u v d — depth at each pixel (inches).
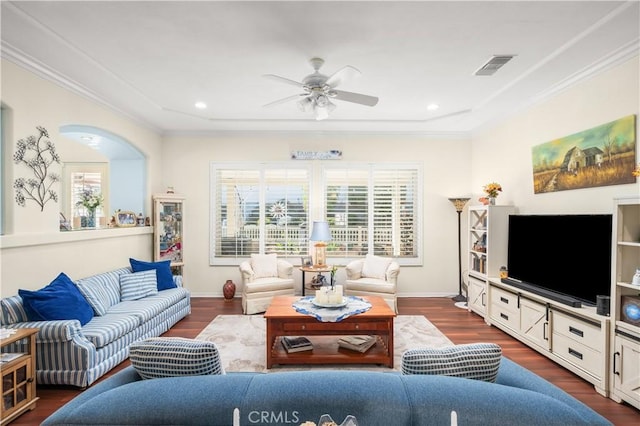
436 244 216.4
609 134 112.8
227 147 215.3
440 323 162.1
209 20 91.0
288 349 118.0
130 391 48.1
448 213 216.4
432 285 216.5
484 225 173.2
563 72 123.0
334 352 118.0
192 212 215.0
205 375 54.0
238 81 133.6
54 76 122.6
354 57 112.2
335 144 216.4
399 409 44.5
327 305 122.7
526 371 64.7
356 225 216.5
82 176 220.5
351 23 92.3
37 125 117.5
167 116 181.0
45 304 104.3
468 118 184.1
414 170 216.7
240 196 215.9
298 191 216.4
